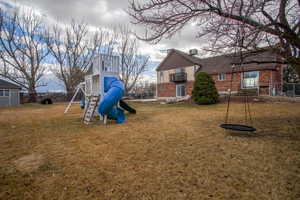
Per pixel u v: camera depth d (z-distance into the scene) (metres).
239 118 6.17
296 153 2.84
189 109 9.91
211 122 5.71
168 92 22.16
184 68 20.14
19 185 2.10
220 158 2.76
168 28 3.13
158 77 23.45
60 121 6.65
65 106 15.09
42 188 2.04
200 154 2.96
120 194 1.90
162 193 1.90
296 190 1.88
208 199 1.79
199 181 2.12
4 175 2.34
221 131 4.49
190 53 21.69
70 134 4.53
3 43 19.12
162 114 8.09
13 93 17.39
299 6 2.89
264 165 2.47
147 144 3.57
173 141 3.73
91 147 3.44
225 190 1.92
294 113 6.50
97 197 1.86
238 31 2.78
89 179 2.22
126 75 26.53
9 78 20.14
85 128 5.28
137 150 3.23
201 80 12.23
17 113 9.58
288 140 3.51
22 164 2.67
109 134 4.47
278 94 12.36
